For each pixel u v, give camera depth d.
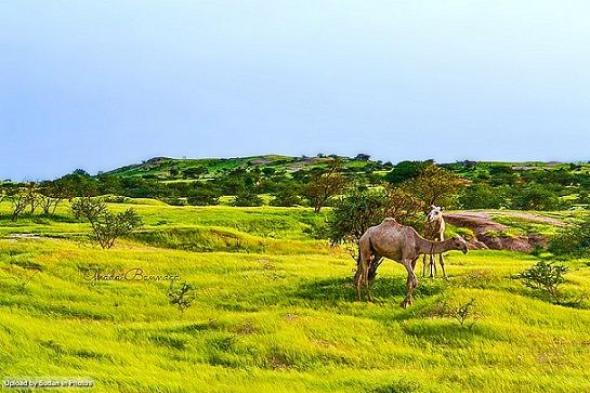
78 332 21.98
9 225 60.47
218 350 20.94
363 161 176.75
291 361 20.34
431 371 19.33
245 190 112.31
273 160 197.88
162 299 28.11
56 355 18.50
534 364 20.22
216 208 73.38
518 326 23.31
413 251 26.17
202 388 16.78
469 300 25.56
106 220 46.59
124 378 16.91
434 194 64.62
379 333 22.81
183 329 22.94
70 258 33.94
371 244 26.83
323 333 22.48
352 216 31.11
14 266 31.52
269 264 35.50
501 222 62.28
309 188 72.12
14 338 19.19
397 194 31.88
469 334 22.55
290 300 27.45
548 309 25.36
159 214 67.75
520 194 87.12
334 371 19.31
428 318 24.14
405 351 21.20
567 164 163.62
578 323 24.23
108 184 108.94
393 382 17.53
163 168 193.50
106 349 19.81
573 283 29.75
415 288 27.39
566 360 20.64
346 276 30.48
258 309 26.73
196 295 28.58
